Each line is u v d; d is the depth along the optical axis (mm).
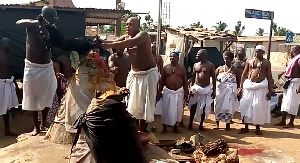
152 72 6281
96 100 3793
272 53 40094
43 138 5609
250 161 5926
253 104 7930
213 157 5676
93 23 15055
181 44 17469
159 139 7277
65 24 10805
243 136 7836
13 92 7664
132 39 5785
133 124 3781
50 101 6359
